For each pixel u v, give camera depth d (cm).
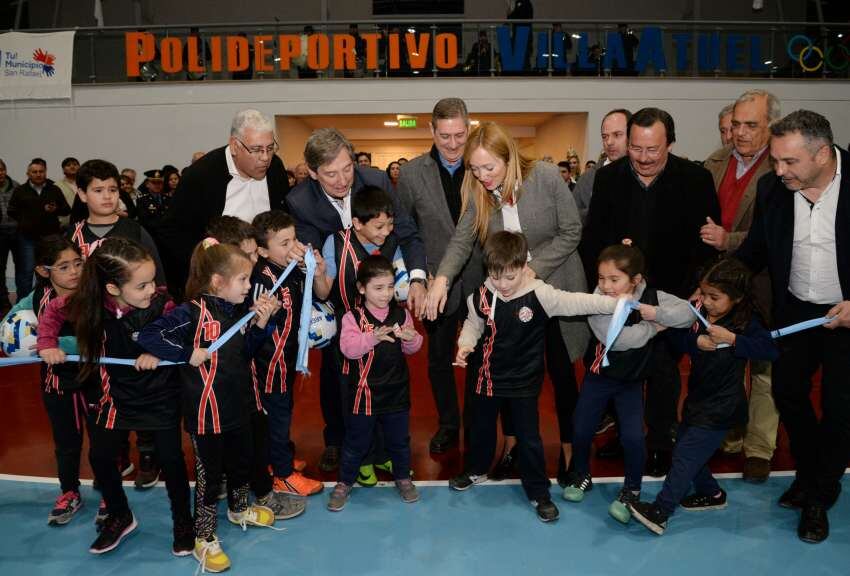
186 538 280
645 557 273
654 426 348
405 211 356
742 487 338
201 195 342
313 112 1182
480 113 1197
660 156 307
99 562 276
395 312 313
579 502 323
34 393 518
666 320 289
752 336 280
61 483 311
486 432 325
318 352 629
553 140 1370
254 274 309
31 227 807
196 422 266
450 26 1168
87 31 1168
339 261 323
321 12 1427
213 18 1465
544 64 1173
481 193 325
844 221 268
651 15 1454
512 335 302
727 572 261
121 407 270
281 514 309
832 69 1175
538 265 320
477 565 268
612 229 340
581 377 549
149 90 1178
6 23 1401
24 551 285
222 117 1184
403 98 1177
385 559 273
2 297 844
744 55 1174
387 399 312
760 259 312
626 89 1169
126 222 320
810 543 282
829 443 284
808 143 255
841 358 279
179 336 262
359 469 333
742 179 360
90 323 261
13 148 1186
